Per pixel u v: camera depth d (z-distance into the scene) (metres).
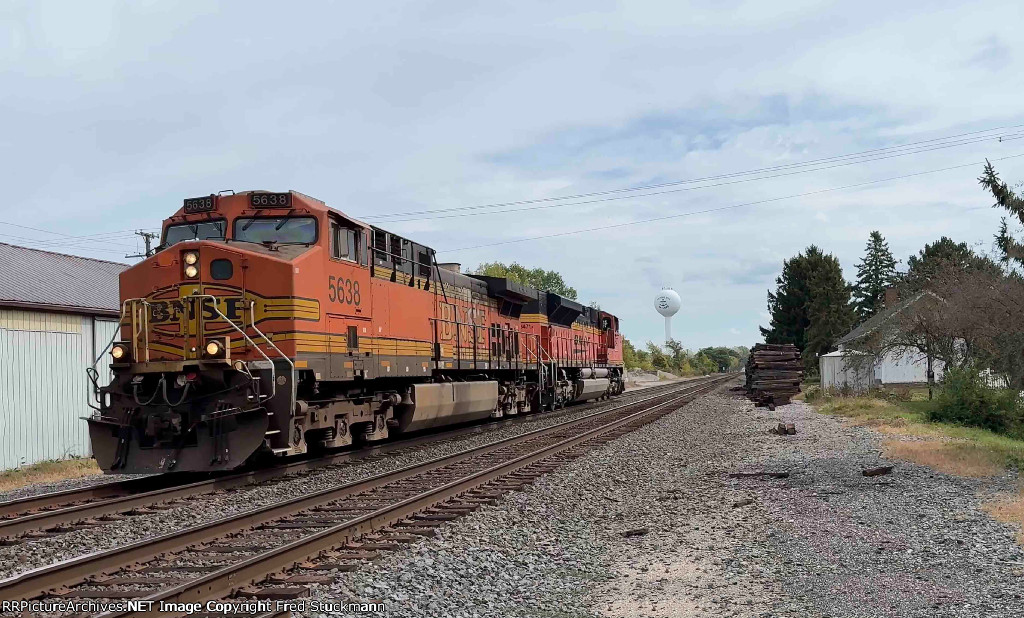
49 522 10.26
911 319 34.97
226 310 13.72
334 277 15.20
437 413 20.58
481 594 7.37
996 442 18.97
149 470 13.29
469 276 25.98
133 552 8.03
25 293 19.59
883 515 10.38
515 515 10.79
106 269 25.02
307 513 10.65
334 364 15.01
